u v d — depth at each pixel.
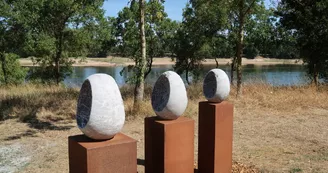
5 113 8.61
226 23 15.12
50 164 5.25
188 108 8.87
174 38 15.88
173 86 4.07
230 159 4.81
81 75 25.03
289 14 13.73
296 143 6.41
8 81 17.58
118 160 2.88
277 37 14.79
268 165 5.20
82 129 2.87
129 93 11.25
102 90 2.87
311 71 14.13
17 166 5.16
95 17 14.89
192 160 4.22
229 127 4.75
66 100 10.07
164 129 3.93
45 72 16.36
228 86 4.80
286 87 12.48
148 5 9.05
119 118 2.92
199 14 14.70
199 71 16.89
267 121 8.17
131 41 10.80
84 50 15.91
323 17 12.48
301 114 8.94
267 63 40.12
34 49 14.27
